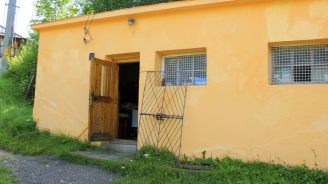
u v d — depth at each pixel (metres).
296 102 7.25
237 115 7.79
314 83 7.36
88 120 9.38
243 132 7.69
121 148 9.34
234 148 7.75
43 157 8.79
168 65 9.08
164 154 8.23
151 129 8.71
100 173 7.56
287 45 7.67
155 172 7.28
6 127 10.90
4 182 6.46
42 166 7.94
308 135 7.08
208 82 8.18
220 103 8.00
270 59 7.77
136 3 15.06
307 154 7.05
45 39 10.97
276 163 7.28
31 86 15.06
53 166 8.00
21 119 11.07
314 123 7.06
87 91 9.97
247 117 7.68
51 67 10.76
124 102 11.44
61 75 10.52
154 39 9.00
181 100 8.45
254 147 7.55
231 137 7.80
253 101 7.65
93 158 8.29
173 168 7.39
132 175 7.30
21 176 7.04
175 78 8.95
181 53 8.84
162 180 6.88
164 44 8.84
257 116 7.58
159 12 8.90
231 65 7.96
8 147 9.39
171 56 9.04
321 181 6.51
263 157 7.43
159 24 8.97
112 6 15.47
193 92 8.34
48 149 9.15
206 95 8.17
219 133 7.93
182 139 8.32
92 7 16.84
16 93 15.16
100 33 9.91
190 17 8.56
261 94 7.58
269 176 6.70
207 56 8.26
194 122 8.24
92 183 6.84
